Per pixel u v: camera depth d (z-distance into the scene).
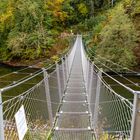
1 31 28.19
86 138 4.07
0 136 1.88
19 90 12.33
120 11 22.05
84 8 42.06
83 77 9.60
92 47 24.16
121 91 11.98
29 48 27.30
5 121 2.33
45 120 4.15
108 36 20.73
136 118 1.88
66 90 7.41
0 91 1.89
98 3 44.28
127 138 2.67
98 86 4.16
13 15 28.09
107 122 3.90
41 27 28.27
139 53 21.48
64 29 37.00
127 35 20.72
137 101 1.88
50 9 34.34
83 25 38.56
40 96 4.03
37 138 3.25
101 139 3.69
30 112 3.20
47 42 27.95
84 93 6.94
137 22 23.47
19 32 27.53
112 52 20.50
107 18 30.17
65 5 39.66
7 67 26.41
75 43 23.53
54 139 3.99
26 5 27.97
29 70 22.86
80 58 16.22
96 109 4.17
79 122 4.75
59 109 5.48
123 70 15.76
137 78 15.11
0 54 28.08
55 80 5.77
